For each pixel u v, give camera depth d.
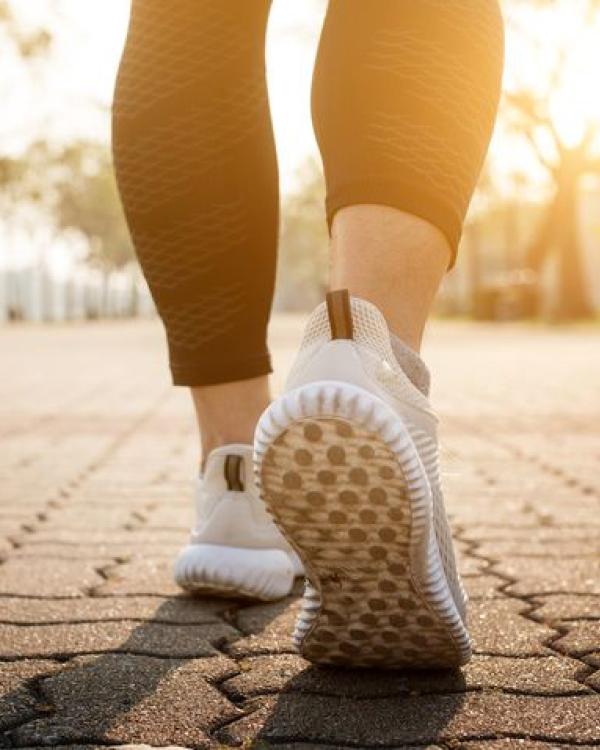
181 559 1.75
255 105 1.54
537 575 2.04
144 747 1.14
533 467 3.75
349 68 1.29
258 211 1.56
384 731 1.18
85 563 2.20
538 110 22.66
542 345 15.25
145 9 1.51
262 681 1.35
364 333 1.23
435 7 1.29
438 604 1.22
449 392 7.21
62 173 44.00
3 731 1.20
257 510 1.74
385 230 1.25
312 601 1.27
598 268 42.22
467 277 46.62
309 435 1.11
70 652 1.50
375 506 1.14
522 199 32.06
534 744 1.14
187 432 5.06
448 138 1.26
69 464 3.95
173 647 1.52
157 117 1.50
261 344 1.68
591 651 1.49
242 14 1.50
